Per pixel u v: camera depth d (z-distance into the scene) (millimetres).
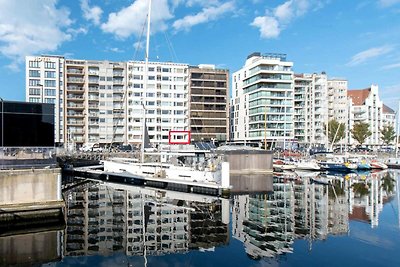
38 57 116625
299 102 132375
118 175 53906
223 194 42062
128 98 121750
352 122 157250
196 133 129375
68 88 116125
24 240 24281
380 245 23047
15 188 27859
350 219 30703
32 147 30641
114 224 29062
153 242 24188
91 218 31172
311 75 140000
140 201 39250
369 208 35656
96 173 58500
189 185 45562
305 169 74500
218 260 20438
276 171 73125
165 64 126188
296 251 21922
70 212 33625
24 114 30672
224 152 64938
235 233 26391
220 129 132625
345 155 88312
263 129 115688
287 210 34531
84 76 117500
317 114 137000
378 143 157625
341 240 24281
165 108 126000
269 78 119000
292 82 120000
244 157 65812
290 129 118000
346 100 151000
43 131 31266
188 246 23266
